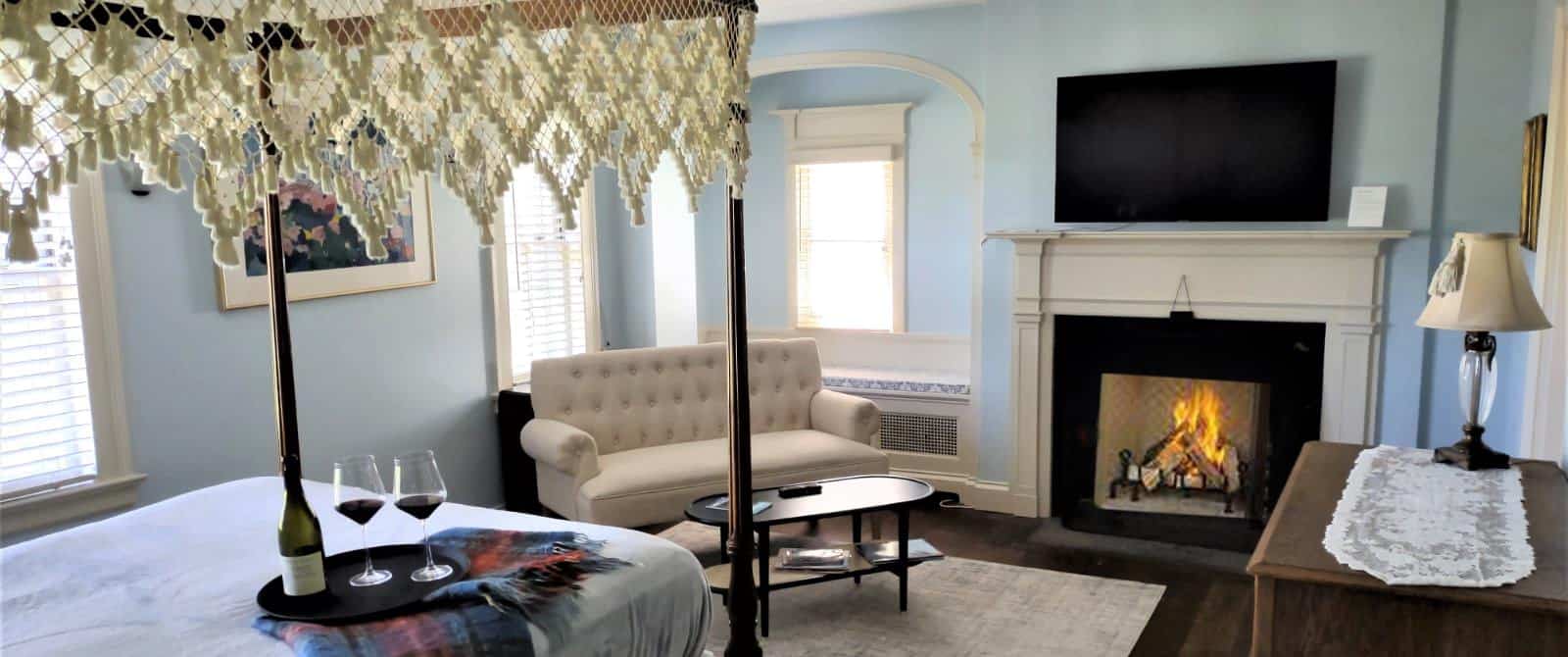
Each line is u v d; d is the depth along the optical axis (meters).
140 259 3.24
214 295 3.47
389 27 1.61
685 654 2.20
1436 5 3.88
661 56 1.94
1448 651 1.89
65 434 3.09
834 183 5.64
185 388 3.40
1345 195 4.11
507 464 4.76
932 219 5.44
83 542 2.26
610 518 3.94
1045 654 3.31
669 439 4.68
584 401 4.52
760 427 4.80
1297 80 4.06
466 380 4.62
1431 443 4.12
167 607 1.90
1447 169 4.00
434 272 4.39
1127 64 4.38
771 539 4.48
